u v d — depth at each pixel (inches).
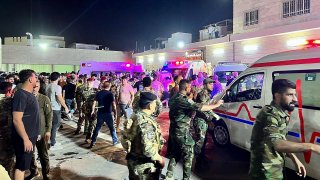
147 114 135.9
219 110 288.5
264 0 880.9
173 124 195.3
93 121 319.0
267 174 117.3
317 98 179.8
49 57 1421.0
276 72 217.8
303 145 109.0
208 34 1263.5
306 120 184.7
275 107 119.8
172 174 199.5
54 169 242.1
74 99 517.3
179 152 197.5
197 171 239.1
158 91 462.3
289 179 209.5
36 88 205.9
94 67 776.9
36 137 179.2
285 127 119.3
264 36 797.2
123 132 136.8
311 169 182.7
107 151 292.4
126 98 365.1
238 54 896.3
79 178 222.8
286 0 818.2
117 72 797.2
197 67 690.2
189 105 188.2
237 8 978.1
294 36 725.9
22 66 1365.7
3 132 176.6
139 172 134.0
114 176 226.8
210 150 294.2
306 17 770.2
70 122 455.8
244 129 253.1
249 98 251.0
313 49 192.9
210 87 255.4
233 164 255.0
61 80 529.3
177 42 1405.0
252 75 248.2
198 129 247.6
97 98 303.6
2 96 191.8
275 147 113.7
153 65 1349.7
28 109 173.5
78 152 289.7
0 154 176.2
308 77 187.3
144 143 130.1
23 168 170.7
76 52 1482.5
